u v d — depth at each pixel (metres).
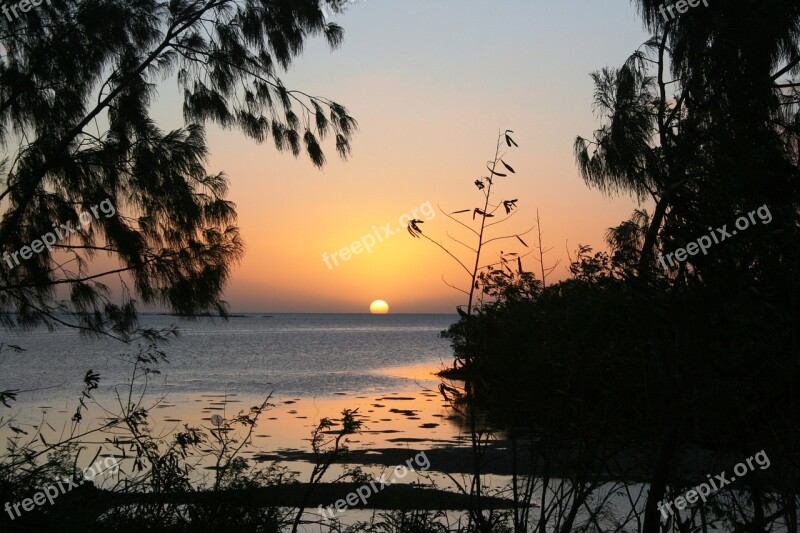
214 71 8.31
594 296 3.67
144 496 5.33
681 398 3.58
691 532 3.94
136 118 7.25
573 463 3.77
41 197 6.95
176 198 7.18
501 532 4.11
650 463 4.02
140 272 7.05
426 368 55.53
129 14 7.57
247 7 8.41
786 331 3.32
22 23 7.03
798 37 5.36
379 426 22.33
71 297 6.89
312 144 8.81
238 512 5.50
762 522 3.62
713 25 5.11
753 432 3.48
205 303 7.27
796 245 3.29
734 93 4.84
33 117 7.12
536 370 3.68
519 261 3.82
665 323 3.54
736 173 3.52
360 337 130.38
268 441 17.61
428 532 4.67
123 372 45.44
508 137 3.91
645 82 5.67
